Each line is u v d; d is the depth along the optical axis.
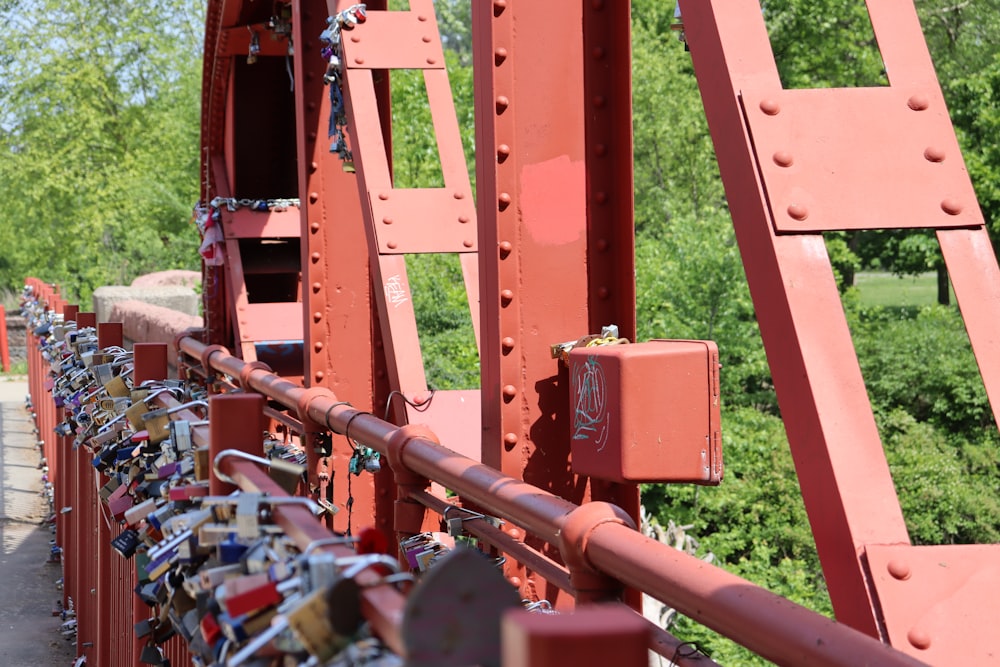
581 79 3.39
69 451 7.01
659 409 2.66
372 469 4.16
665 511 14.19
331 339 6.07
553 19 3.37
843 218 1.99
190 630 1.94
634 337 3.36
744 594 1.49
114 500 2.99
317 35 6.03
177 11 28.19
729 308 15.79
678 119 19.70
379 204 4.73
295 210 8.62
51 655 6.40
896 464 14.20
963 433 15.41
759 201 2.01
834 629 1.34
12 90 27.83
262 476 1.77
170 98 27.88
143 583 2.72
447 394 4.51
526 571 3.40
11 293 35.38
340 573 1.29
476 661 1.03
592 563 1.92
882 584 1.71
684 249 16.09
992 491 14.22
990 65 17.11
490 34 3.34
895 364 15.88
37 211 28.78
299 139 6.06
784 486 13.88
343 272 6.07
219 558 1.69
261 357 8.34
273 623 1.36
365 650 1.18
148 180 26.83
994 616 1.69
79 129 27.70
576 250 3.40
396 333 4.59
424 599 1.02
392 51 4.98
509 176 3.35
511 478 2.44
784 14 18.78
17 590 7.73
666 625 8.54
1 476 11.66
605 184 3.41
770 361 2.01
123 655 4.12
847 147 2.04
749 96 2.06
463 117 18.83
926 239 18.91
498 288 3.35
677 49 20.19
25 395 18.59
